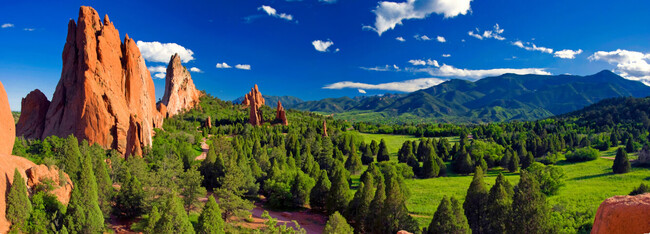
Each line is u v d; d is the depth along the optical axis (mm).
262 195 93938
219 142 125312
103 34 112438
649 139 176375
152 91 152500
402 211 54000
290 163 110688
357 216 60969
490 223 50375
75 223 43562
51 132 106312
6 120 48000
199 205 66062
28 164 47531
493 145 152125
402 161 144000
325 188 76875
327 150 139250
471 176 124562
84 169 47188
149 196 61031
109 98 105625
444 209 48125
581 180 103250
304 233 47062
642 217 11625
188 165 104750
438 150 157875
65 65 111688
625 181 96250
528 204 42281
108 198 57312
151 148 105188
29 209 41375
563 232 47406
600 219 13312
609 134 184250
